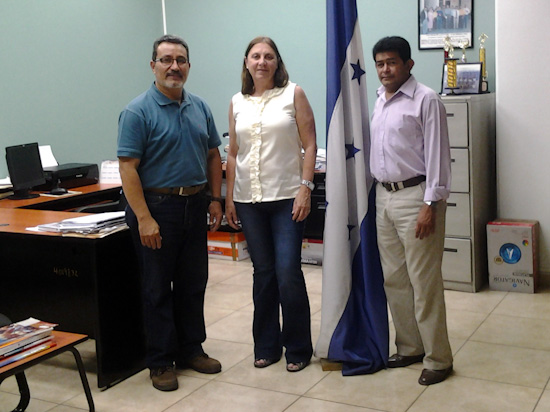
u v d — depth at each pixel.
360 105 3.34
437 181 3.02
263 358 3.50
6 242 3.58
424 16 5.19
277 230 3.37
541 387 3.12
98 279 3.23
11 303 3.63
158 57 3.21
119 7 6.03
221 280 5.14
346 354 3.35
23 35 5.23
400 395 3.10
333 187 3.36
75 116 5.69
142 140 3.20
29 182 4.83
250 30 6.02
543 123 4.59
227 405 3.09
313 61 5.78
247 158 3.36
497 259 4.61
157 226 3.19
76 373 3.52
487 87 4.95
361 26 5.45
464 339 3.77
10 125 5.17
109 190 5.20
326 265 3.41
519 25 4.55
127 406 3.12
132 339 3.47
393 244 3.28
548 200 4.65
